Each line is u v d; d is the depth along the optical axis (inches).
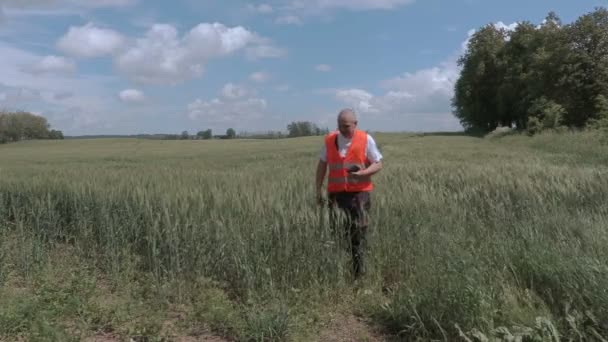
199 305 230.7
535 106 2094.0
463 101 3326.8
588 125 1475.1
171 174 480.1
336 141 273.0
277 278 250.8
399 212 297.0
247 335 202.4
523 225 271.1
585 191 346.9
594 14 2041.1
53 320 207.8
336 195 272.2
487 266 221.6
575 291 189.9
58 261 311.9
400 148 1289.4
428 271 221.6
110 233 306.5
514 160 717.3
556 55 2082.9
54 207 373.4
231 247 259.3
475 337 179.9
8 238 338.3
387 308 220.7
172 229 271.4
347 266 265.0
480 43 3115.2
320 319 219.9
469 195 342.0
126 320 217.3
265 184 370.0
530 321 185.3
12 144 3161.9
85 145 2689.5
